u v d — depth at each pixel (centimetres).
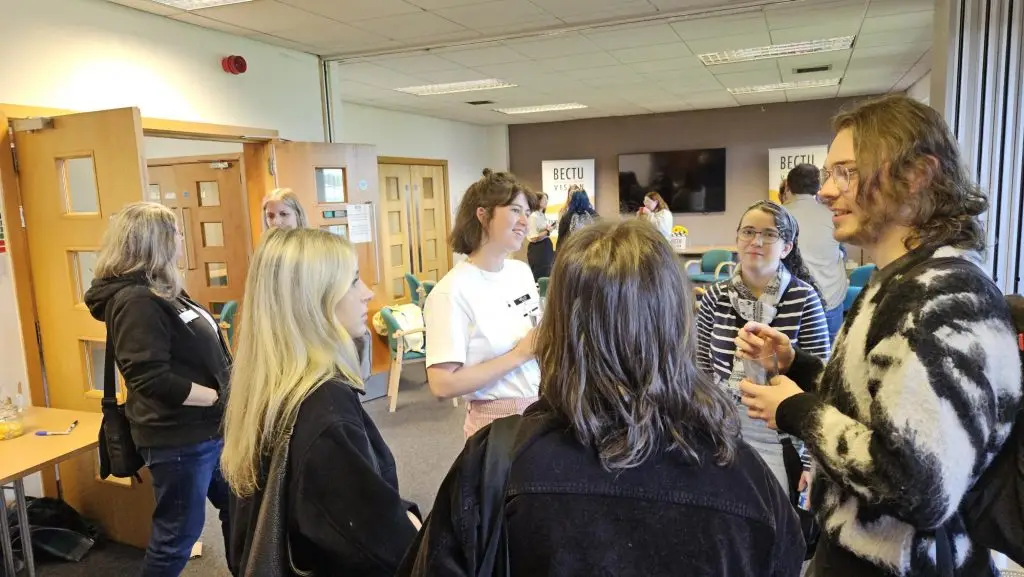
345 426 109
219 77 430
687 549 67
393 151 844
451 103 800
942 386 73
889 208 89
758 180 945
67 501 295
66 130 275
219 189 481
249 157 468
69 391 293
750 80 718
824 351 181
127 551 278
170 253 212
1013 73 325
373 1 377
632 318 71
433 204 940
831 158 98
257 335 115
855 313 93
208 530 296
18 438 228
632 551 68
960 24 332
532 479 70
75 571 262
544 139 1052
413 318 464
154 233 208
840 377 91
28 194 289
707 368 194
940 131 86
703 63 607
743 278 188
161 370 197
